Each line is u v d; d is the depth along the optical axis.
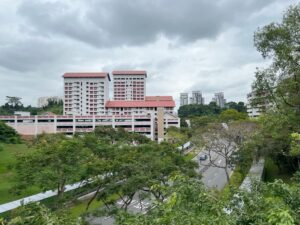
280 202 6.79
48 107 140.50
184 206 6.39
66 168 19.62
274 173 40.44
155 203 6.53
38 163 20.19
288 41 20.34
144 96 145.62
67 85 126.69
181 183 7.18
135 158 24.97
